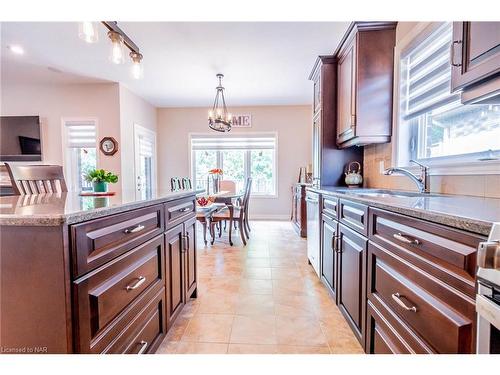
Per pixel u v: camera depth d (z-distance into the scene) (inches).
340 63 115.3
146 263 52.2
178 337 65.2
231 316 74.9
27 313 32.6
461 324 29.4
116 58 73.7
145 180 214.2
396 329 43.4
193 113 232.5
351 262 64.5
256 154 234.1
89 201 49.1
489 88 40.8
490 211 34.1
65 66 143.0
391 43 94.4
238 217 155.1
